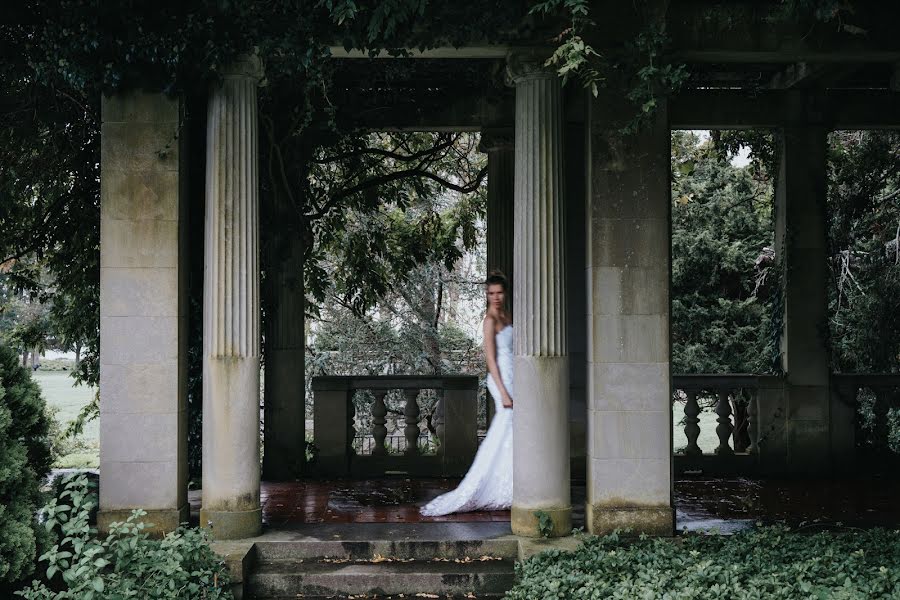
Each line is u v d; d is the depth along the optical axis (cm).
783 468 964
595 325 651
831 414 968
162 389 643
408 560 637
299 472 923
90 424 1833
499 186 948
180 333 652
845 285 1235
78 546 457
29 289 1008
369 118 936
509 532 663
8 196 883
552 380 654
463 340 1598
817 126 977
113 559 566
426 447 1279
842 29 665
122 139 645
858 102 981
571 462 930
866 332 1164
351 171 1042
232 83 645
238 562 586
